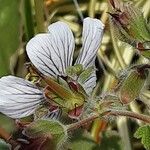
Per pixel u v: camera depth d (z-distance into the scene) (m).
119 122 0.18
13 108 0.14
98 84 0.19
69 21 0.20
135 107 0.18
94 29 0.14
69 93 0.14
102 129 0.18
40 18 0.19
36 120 0.13
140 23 0.14
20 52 0.19
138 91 0.14
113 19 0.14
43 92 0.13
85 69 0.14
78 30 0.20
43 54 0.13
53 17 0.20
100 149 0.17
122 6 0.14
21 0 0.19
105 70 0.19
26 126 0.13
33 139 0.13
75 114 0.14
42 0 0.18
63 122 0.14
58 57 0.14
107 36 0.20
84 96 0.14
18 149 0.13
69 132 0.14
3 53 0.19
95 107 0.14
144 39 0.14
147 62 0.16
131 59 0.19
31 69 0.14
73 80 0.13
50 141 0.13
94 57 0.14
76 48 0.20
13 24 0.19
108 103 0.14
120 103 0.14
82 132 0.17
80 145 0.17
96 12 0.20
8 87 0.13
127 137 0.18
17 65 0.19
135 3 0.20
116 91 0.14
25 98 0.14
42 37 0.13
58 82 0.14
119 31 0.14
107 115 0.14
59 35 0.13
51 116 0.14
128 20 0.14
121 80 0.14
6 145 0.16
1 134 0.17
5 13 0.19
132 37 0.14
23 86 0.14
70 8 0.20
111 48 0.20
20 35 0.19
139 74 0.14
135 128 0.18
